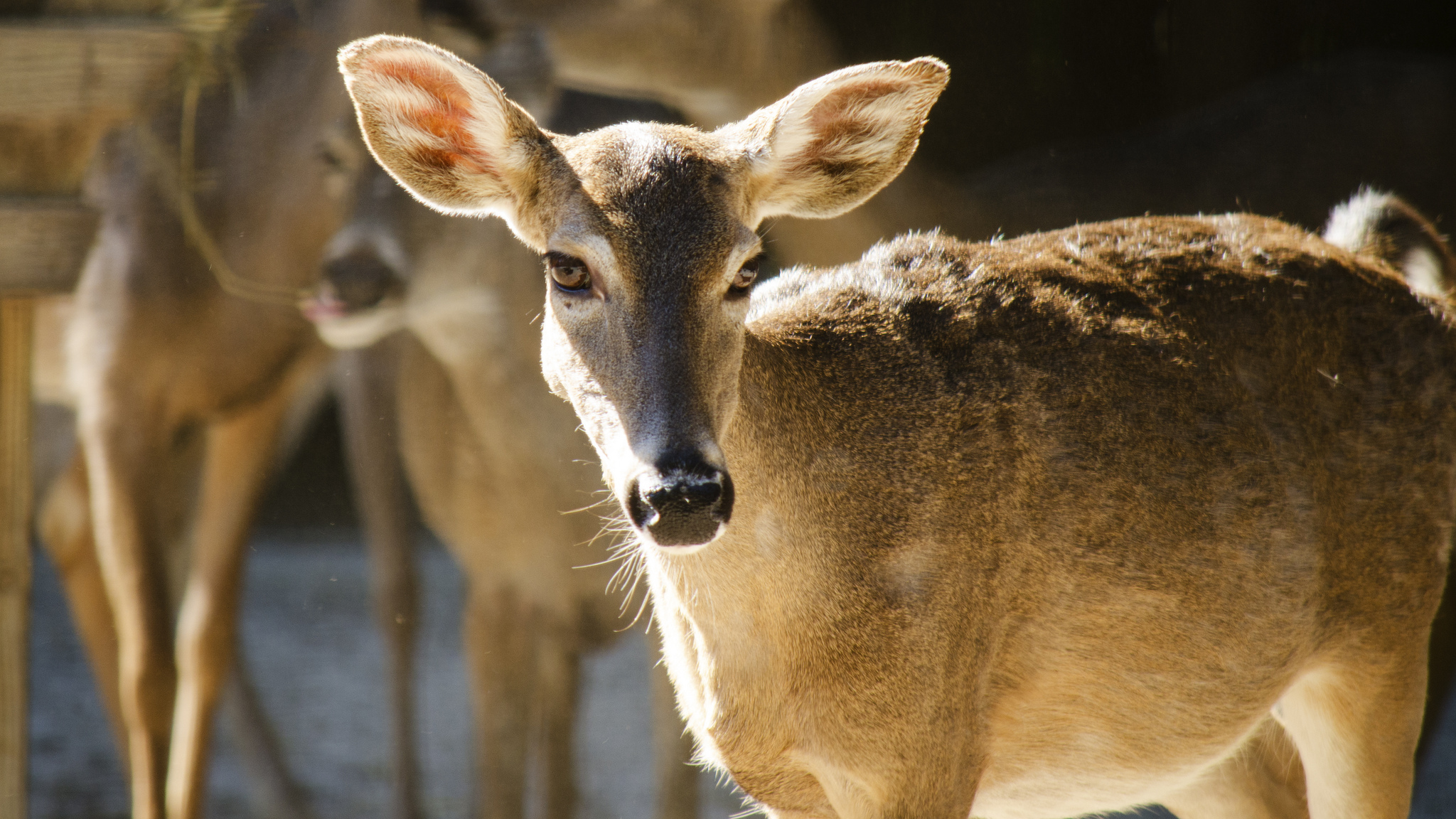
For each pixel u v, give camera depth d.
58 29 9.80
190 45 10.42
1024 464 6.85
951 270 7.29
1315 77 16.80
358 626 18.62
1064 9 20.41
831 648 6.54
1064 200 15.03
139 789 11.76
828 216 7.10
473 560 13.22
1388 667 7.63
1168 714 7.24
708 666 6.68
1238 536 7.11
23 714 10.12
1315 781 7.86
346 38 12.98
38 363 14.02
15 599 10.08
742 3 13.51
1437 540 7.71
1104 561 6.94
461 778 14.29
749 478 6.41
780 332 6.83
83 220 10.09
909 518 6.61
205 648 12.25
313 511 23.34
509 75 13.26
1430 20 19.75
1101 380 7.02
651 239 6.12
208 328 12.62
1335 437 7.41
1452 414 7.77
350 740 15.07
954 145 20.59
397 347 13.98
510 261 13.23
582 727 15.48
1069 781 7.35
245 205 12.78
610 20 13.40
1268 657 7.29
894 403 6.76
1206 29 20.00
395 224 12.74
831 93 6.73
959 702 6.70
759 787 6.91
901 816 6.71
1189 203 15.36
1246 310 7.39
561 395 6.67
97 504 12.34
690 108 14.02
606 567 13.05
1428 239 8.54
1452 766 13.58
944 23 20.56
